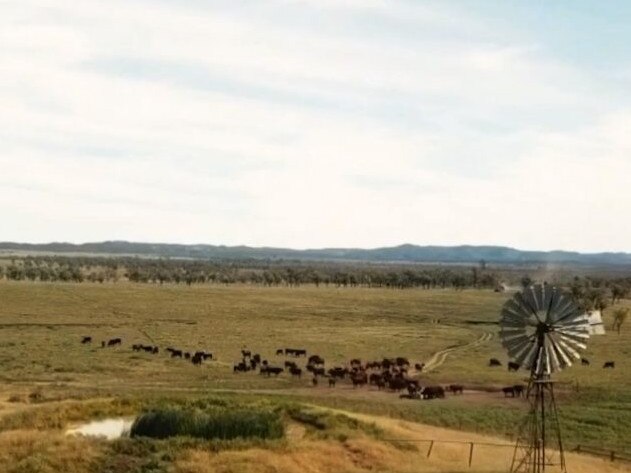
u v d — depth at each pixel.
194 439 33.50
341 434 35.81
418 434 38.94
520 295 33.03
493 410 53.06
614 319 118.81
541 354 32.56
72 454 31.27
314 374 72.44
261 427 35.03
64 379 64.81
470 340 102.06
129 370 71.44
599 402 57.06
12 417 37.88
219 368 75.50
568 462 36.69
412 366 78.81
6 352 80.56
